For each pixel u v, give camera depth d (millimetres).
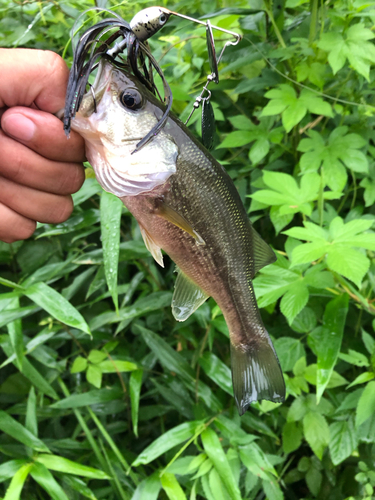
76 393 462
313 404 415
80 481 392
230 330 290
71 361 508
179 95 437
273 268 386
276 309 514
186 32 471
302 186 392
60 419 521
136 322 490
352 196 519
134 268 556
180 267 252
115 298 349
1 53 193
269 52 451
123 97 198
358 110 473
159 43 482
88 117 197
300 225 493
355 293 389
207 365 427
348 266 310
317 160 433
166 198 221
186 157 221
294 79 467
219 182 238
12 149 210
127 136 201
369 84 476
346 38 409
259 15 495
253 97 536
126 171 205
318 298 456
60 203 237
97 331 486
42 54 198
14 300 395
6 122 200
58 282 538
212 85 509
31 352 441
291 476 474
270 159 487
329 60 399
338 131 448
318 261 408
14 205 233
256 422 432
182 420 492
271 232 521
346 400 397
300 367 413
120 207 361
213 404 427
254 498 464
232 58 476
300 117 409
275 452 469
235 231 255
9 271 553
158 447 380
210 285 264
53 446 448
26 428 382
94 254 435
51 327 432
